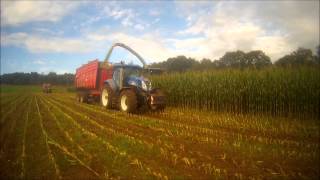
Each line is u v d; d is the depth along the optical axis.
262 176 5.26
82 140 8.02
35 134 8.96
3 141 8.13
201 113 14.68
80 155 6.61
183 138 8.28
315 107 13.16
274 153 6.73
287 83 13.49
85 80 20.20
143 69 16.03
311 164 5.96
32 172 5.63
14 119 12.30
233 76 15.33
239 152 6.81
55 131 9.39
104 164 5.95
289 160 6.23
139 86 14.07
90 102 20.84
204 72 17.19
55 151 6.97
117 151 6.82
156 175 5.25
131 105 13.66
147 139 8.13
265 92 14.13
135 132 9.16
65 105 18.95
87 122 11.20
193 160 6.11
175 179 5.07
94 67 18.41
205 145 7.45
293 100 13.44
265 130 9.94
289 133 9.42
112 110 15.38
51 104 19.97
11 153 7.00
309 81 13.08
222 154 6.63
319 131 9.72
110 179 5.16
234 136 8.70
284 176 5.26
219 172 5.41
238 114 14.55
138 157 6.36
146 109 15.20
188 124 11.02
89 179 5.20
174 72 19.08
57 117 12.69
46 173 5.55
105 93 16.64
